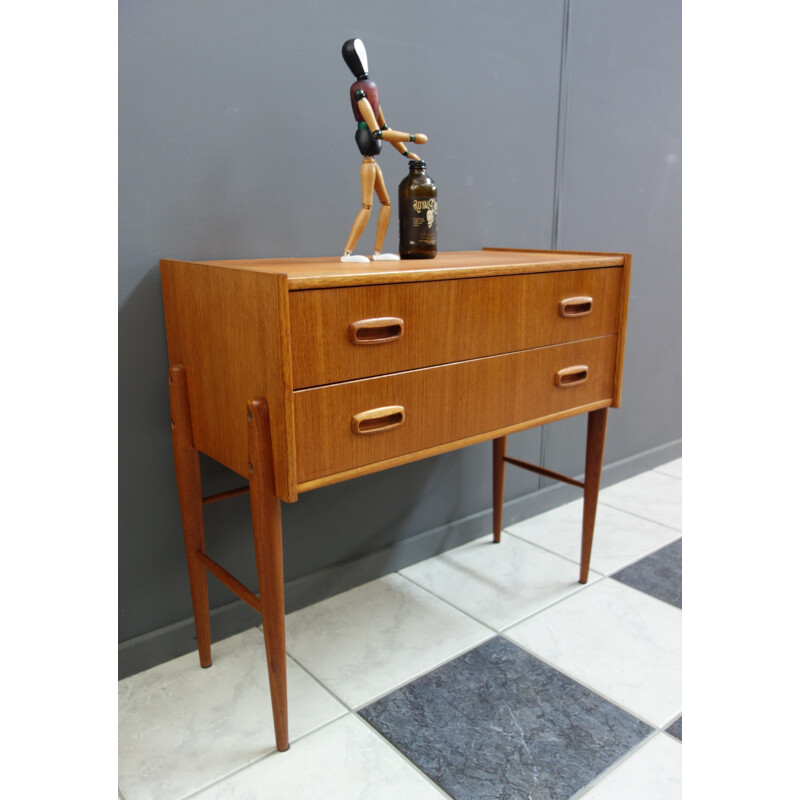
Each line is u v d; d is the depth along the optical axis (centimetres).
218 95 141
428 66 175
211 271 121
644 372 267
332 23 155
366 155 143
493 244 203
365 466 123
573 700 142
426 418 131
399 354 123
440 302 127
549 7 199
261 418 112
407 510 196
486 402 141
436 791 120
